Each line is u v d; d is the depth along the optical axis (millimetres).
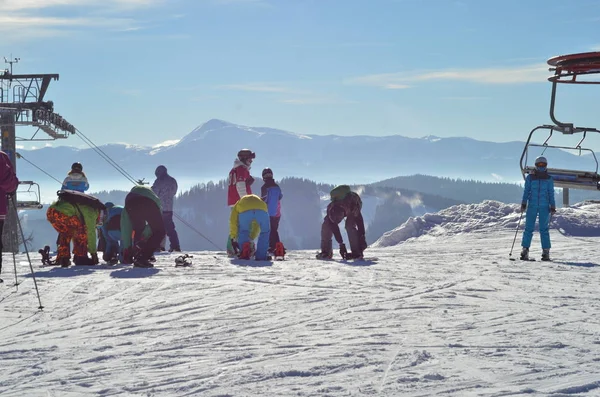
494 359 5754
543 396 4789
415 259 14484
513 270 12195
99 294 9242
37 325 7324
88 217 13281
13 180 10742
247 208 14422
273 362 5695
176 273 11602
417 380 5168
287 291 9484
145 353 6043
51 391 4988
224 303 8516
